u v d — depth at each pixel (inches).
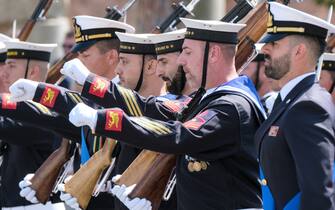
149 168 690.8
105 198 836.6
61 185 750.5
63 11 1451.8
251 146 651.5
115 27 837.8
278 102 610.9
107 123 635.5
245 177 657.6
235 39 684.1
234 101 649.0
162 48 783.7
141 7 1443.2
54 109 705.6
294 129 578.2
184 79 781.3
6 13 1454.2
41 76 948.0
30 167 882.8
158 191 692.7
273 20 618.8
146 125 640.4
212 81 681.0
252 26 743.7
